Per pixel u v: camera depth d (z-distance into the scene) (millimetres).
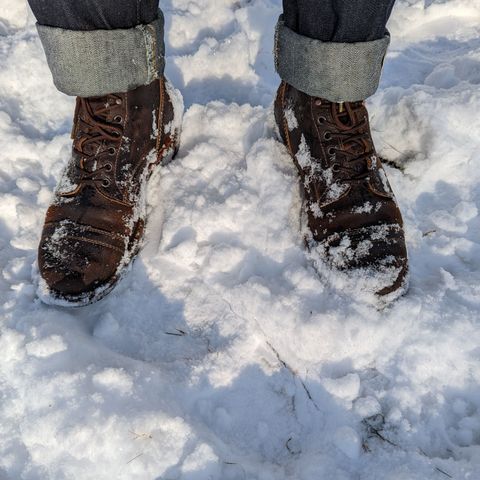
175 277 1282
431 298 1226
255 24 1804
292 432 1125
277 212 1328
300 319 1191
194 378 1151
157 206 1390
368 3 1016
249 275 1275
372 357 1176
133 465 1018
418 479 1013
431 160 1441
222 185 1387
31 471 1033
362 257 1200
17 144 1484
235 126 1498
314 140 1288
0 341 1143
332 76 1122
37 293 1202
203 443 1046
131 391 1092
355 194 1251
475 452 1052
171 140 1402
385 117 1553
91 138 1239
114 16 1067
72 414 1055
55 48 1068
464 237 1369
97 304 1252
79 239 1200
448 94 1546
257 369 1187
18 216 1367
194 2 1818
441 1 1837
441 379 1155
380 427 1106
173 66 1672
